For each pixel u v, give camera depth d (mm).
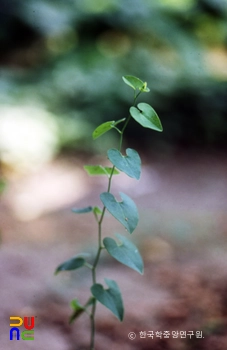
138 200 2912
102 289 917
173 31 4883
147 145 3838
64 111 3844
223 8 5059
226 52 5172
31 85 4008
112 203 834
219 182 3277
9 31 4781
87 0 4852
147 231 2193
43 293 1389
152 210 2654
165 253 1885
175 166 3584
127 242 905
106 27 4891
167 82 4055
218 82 4230
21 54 4781
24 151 3352
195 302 1376
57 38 4898
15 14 4574
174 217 2438
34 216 2621
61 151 3607
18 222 2494
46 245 2018
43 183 3184
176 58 4590
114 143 3736
